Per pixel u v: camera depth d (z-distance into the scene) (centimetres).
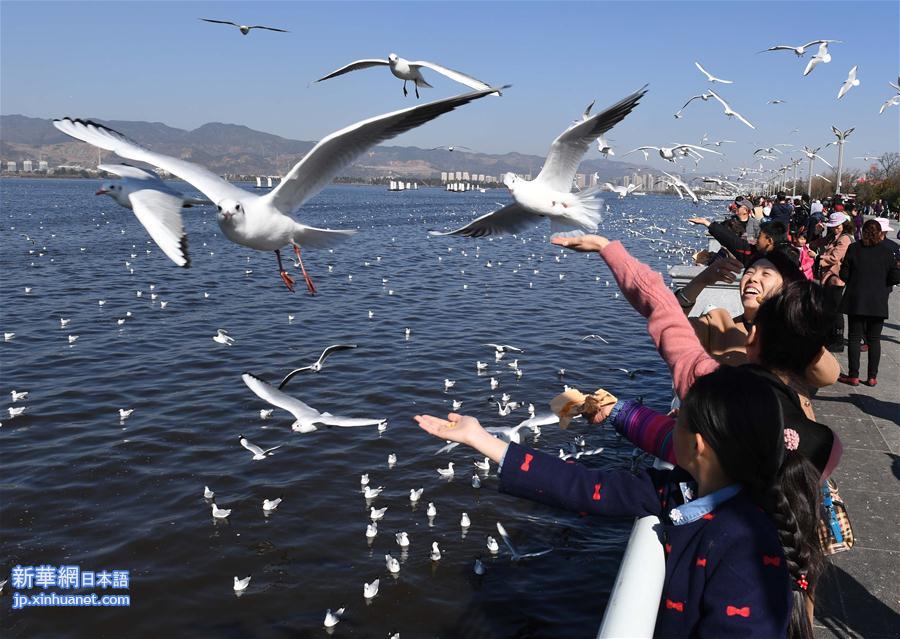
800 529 255
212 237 4869
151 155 584
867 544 618
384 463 1221
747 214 1272
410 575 919
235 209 519
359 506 1081
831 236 1900
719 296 1192
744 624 217
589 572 930
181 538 995
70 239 4612
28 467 1192
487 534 1012
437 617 845
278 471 1188
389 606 862
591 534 1016
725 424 232
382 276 3334
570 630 827
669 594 234
